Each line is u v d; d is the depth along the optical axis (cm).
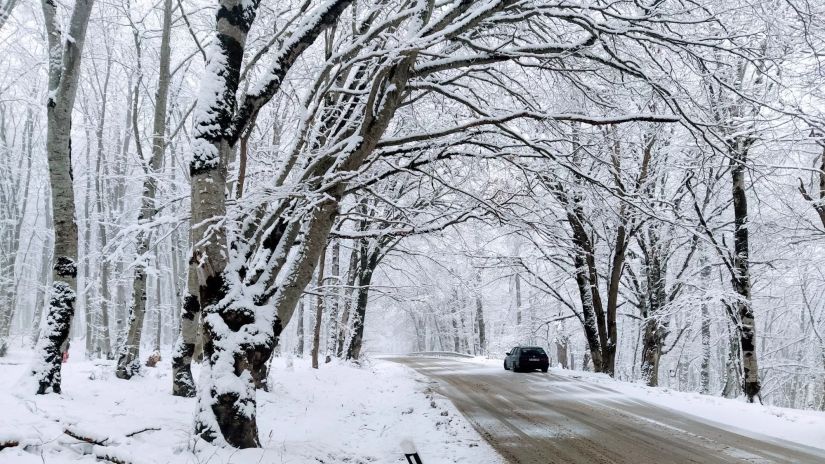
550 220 1145
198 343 1523
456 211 1027
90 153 2873
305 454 734
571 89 1001
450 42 962
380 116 757
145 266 1339
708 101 904
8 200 2939
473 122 788
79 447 546
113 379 1241
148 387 1168
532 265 2959
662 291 2344
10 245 2920
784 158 1622
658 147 1780
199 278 696
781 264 2280
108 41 1998
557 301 3391
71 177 921
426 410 1284
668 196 2281
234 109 734
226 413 655
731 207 2355
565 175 1141
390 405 1394
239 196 905
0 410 613
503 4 722
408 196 1745
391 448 893
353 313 2825
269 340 707
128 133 2422
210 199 696
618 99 1064
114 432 605
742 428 1098
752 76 1452
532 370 2502
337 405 1334
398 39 871
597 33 761
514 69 1095
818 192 1689
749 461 812
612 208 977
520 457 830
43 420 596
